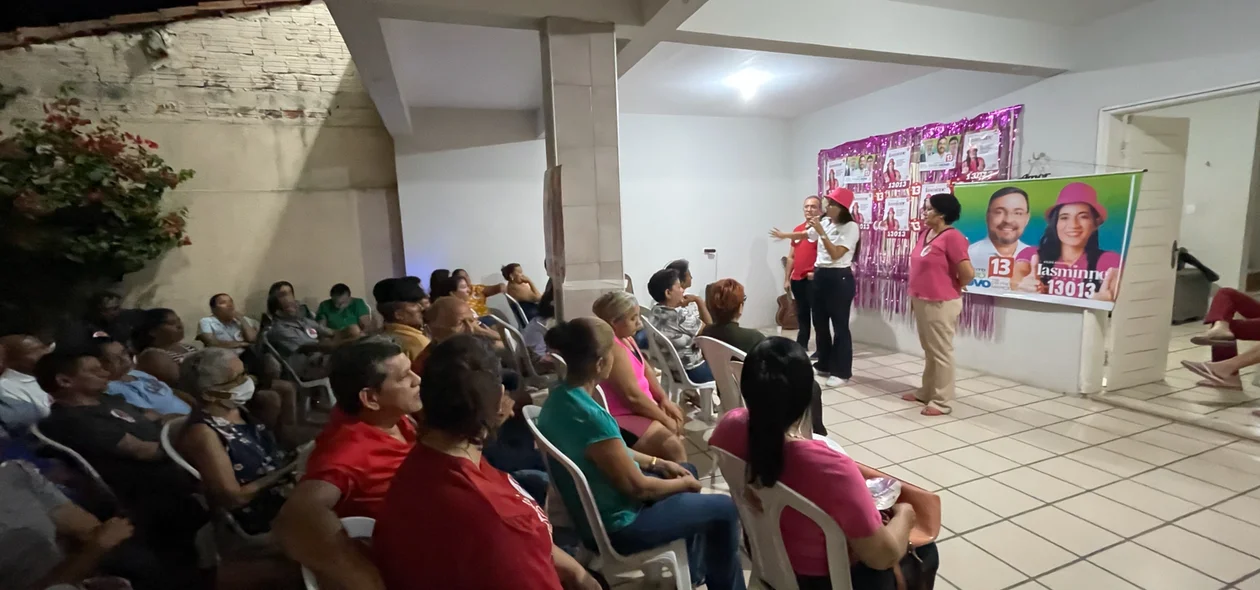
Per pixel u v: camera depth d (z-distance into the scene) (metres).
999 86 4.07
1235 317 3.71
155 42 4.51
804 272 4.64
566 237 2.58
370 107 5.11
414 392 1.49
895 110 4.92
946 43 3.30
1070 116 3.68
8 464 1.46
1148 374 3.85
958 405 3.64
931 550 1.50
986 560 2.08
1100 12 3.40
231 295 4.91
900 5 3.18
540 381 3.38
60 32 4.27
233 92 4.76
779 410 1.26
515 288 4.90
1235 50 2.92
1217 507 2.35
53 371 1.84
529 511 1.19
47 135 3.91
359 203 5.18
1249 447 2.88
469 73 3.81
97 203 3.92
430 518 1.08
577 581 1.39
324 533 1.15
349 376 1.42
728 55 3.80
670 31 2.67
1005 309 4.11
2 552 1.36
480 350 1.18
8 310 3.76
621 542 1.60
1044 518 2.33
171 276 4.71
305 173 5.02
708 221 6.09
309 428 3.15
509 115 5.33
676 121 5.85
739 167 6.14
